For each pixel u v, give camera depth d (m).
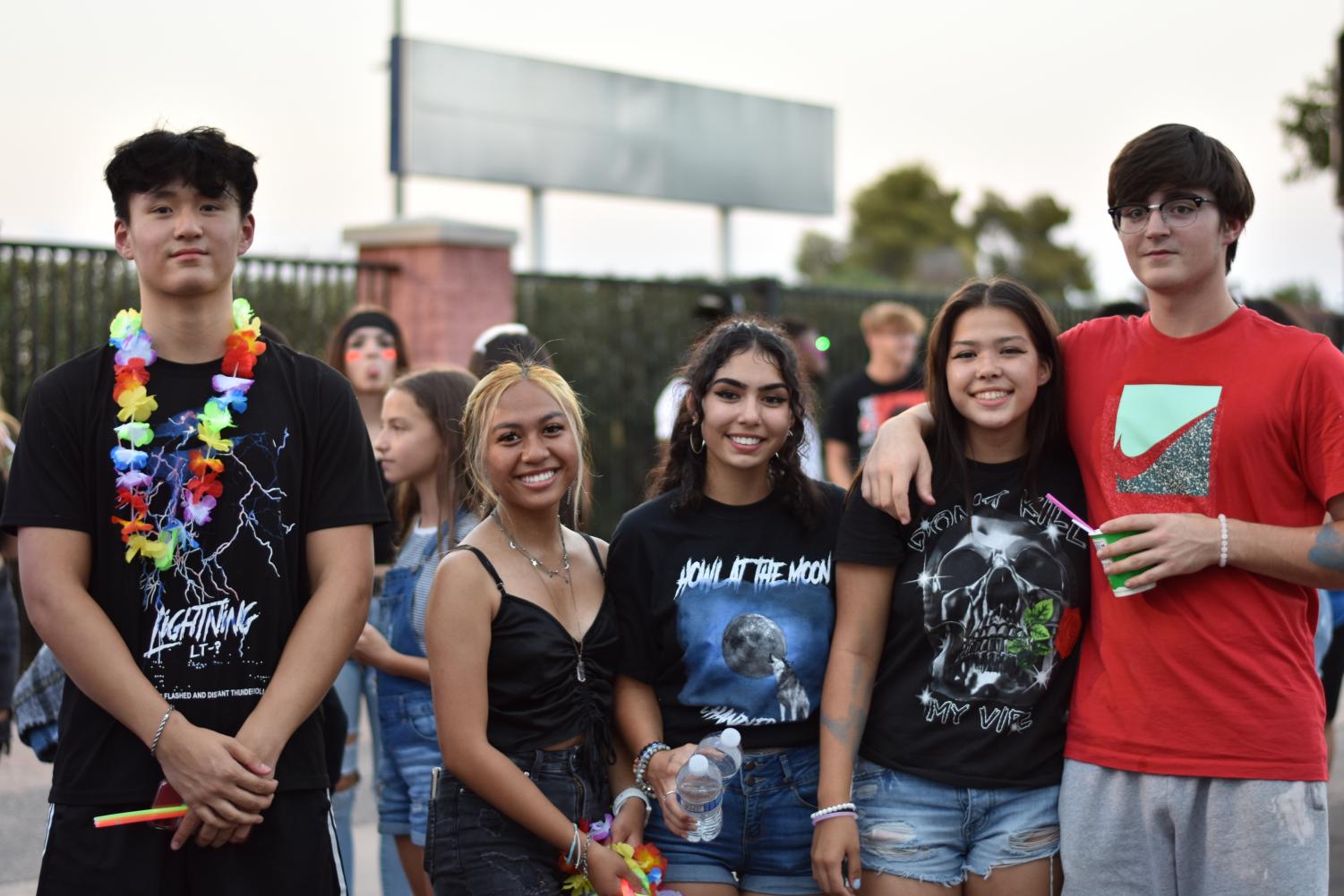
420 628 3.70
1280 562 2.71
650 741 2.99
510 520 2.97
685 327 11.76
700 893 2.95
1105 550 2.77
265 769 2.56
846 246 53.62
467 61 13.21
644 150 15.13
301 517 2.75
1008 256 54.03
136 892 2.57
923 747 2.97
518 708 2.87
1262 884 2.73
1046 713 2.97
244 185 2.72
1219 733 2.75
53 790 2.64
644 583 3.04
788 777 3.01
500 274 9.68
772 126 16.61
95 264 7.87
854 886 2.90
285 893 2.64
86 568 2.64
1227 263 2.89
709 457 3.10
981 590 2.95
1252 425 2.77
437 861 2.87
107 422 2.65
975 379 2.93
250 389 2.72
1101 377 3.00
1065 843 2.92
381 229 9.31
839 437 7.31
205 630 2.64
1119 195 2.87
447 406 3.79
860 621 3.00
